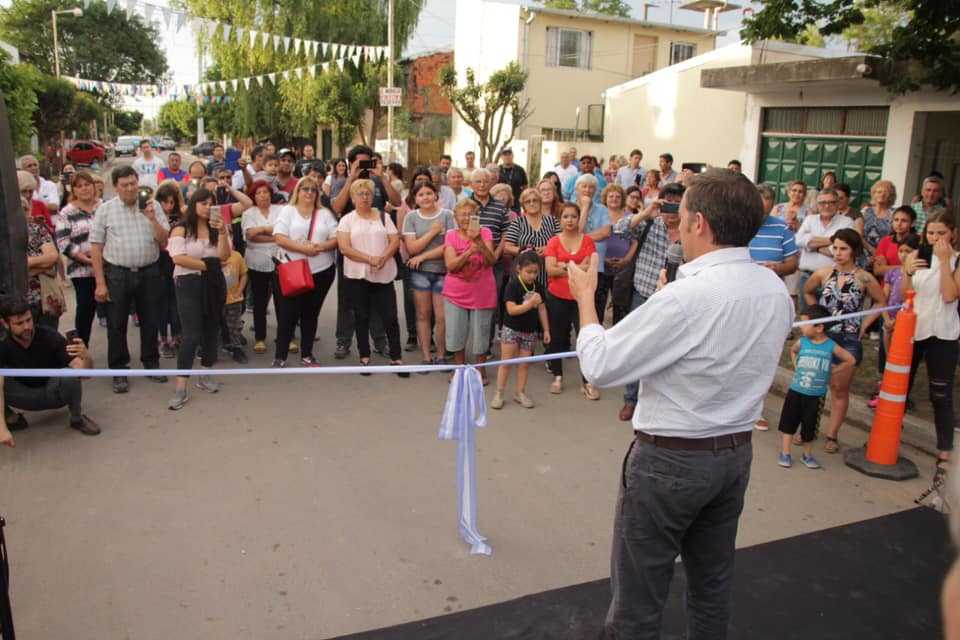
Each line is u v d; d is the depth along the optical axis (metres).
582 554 4.05
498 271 7.70
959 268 5.00
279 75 25.12
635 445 2.63
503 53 25.28
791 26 8.52
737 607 3.58
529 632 3.38
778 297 2.51
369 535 4.19
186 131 52.12
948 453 5.10
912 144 11.94
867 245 7.64
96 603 3.53
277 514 4.40
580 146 21.39
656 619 2.64
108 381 6.74
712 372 2.41
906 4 8.15
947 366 5.08
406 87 30.38
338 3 25.17
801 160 13.93
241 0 22.78
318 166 9.97
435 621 3.45
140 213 6.50
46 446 5.32
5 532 4.14
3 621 2.57
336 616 3.47
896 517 4.53
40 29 40.50
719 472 2.50
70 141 38.56
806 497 4.80
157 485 4.74
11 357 5.34
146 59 41.59
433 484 4.84
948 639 1.26
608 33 25.62
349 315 7.51
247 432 5.64
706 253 2.54
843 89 12.79
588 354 2.53
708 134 17.03
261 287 7.61
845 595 3.70
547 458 5.32
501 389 6.36
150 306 6.70
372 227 6.95
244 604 3.54
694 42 26.97
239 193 8.45
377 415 6.07
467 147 28.80
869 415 6.07
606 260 7.40
